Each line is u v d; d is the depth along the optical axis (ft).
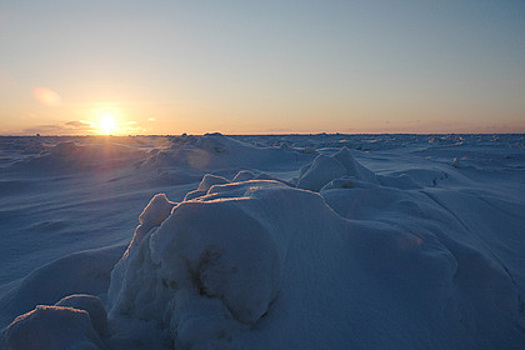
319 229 8.98
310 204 9.20
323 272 7.95
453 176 42.52
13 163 92.27
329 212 10.29
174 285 6.04
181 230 5.97
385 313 7.74
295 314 6.47
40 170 82.94
